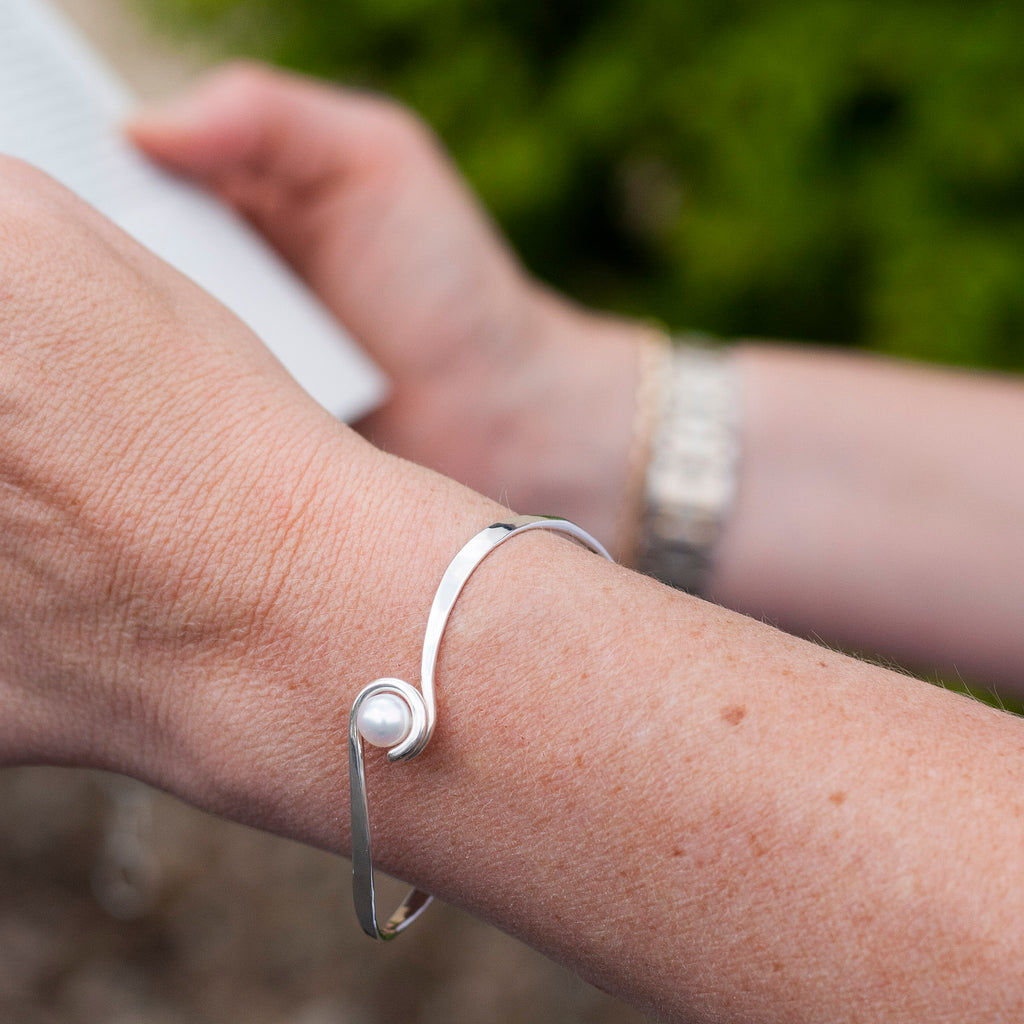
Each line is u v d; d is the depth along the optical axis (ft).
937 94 2.05
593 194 2.81
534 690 1.09
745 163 2.20
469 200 1.88
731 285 2.44
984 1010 1.01
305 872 2.74
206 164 1.63
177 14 2.67
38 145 1.42
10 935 2.56
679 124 2.35
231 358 1.15
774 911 1.04
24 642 1.14
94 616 1.13
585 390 1.78
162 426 1.12
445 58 2.60
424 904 1.14
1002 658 1.65
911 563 1.62
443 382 1.86
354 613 1.11
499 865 1.09
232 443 1.12
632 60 2.40
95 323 1.12
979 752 1.05
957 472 1.61
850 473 1.63
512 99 2.57
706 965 1.05
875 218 2.19
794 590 1.67
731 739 1.06
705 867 1.05
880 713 1.07
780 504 1.65
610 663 1.08
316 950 2.60
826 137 2.19
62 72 1.46
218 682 1.13
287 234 1.86
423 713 1.07
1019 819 1.03
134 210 1.46
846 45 2.09
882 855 1.03
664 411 1.71
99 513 1.11
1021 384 1.71
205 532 1.11
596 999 2.53
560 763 1.08
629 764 1.07
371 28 2.58
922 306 2.10
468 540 1.12
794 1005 1.04
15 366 1.10
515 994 2.54
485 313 1.83
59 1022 2.45
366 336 1.89
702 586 1.71
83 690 1.15
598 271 3.04
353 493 1.13
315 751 1.12
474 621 1.10
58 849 2.71
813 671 1.08
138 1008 2.49
